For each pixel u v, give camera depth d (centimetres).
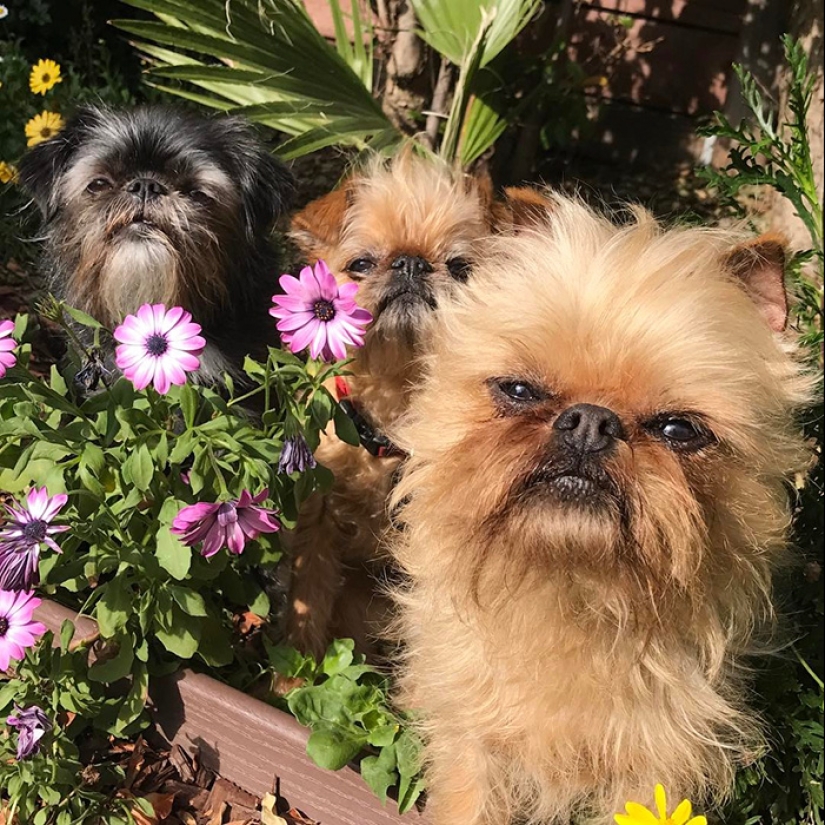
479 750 38
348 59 75
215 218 52
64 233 53
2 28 98
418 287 48
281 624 50
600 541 30
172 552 36
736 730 37
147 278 49
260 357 54
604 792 37
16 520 34
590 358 31
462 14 70
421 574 37
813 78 63
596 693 34
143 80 89
